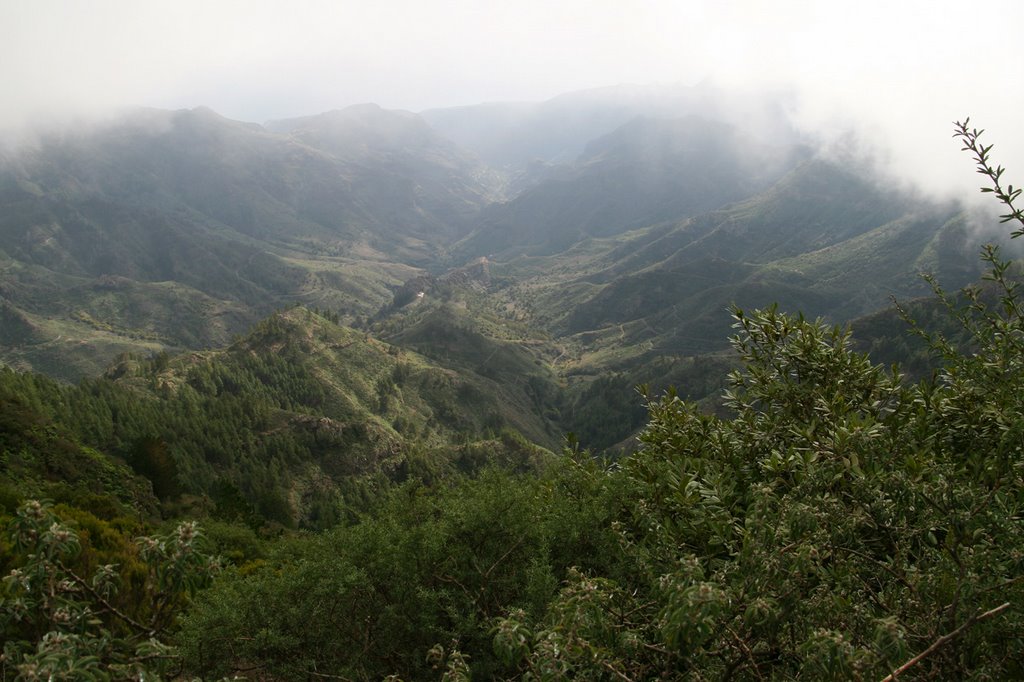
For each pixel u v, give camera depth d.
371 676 6.16
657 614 3.86
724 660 3.91
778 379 7.66
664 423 8.04
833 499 4.47
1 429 36.59
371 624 6.43
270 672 6.17
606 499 7.31
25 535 3.47
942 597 3.94
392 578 6.52
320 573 6.51
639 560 5.01
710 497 5.54
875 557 4.73
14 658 3.21
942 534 4.73
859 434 5.12
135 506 39.53
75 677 2.96
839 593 3.82
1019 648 3.60
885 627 3.04
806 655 3.48
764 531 3.99
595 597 3.83
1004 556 4.03
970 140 5.94
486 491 7.54
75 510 12.85
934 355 7.18
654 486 6.52
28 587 3.44
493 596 6.64
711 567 4.68
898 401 6.88
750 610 3.46
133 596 6.48
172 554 3.86
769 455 6.57
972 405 6.00
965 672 3.55
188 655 6.01
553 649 3.44
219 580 6.68
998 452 4.98
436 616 6.16
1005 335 6.08
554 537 6.76
